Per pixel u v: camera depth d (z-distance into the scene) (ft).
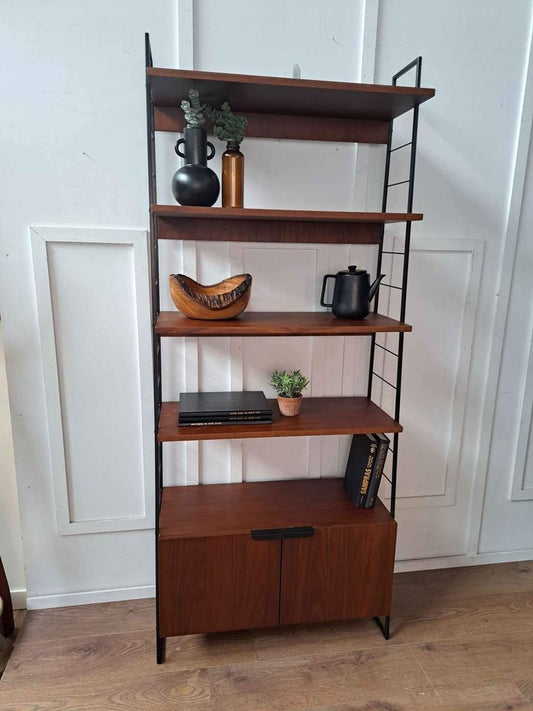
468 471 6.69
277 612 5.31
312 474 6.33
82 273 5.35
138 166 5.22
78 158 5.11
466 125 5.73
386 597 5.47
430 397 6.37
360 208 5.70
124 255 5.38
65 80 4.94
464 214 5.96
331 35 5.28
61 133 5.04
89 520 5.94
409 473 6.54
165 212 4.41
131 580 6.17
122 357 5.62
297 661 5.30
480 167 5.87
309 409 5.68
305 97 4.68
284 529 5.13
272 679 5.07
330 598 5.37
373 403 5.96
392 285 5.95
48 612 5.95
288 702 4.81
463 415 6.48
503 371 6.49
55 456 5.70
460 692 4.96
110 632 5.64
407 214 4.73
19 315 5.32
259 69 5.24
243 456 6.14
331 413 5.55
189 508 5.52
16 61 4.83
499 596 6.37
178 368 5.73
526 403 6.60
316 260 5.75
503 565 7.03
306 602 5.34
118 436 5.81
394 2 5.31
